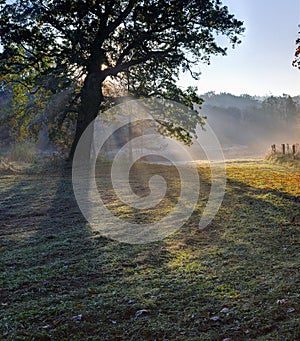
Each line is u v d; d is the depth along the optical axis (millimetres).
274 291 4547
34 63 20891
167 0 20766
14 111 23438
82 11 20078
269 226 7605
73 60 19922
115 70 21484
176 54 21422
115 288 5098
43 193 13023
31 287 5289
